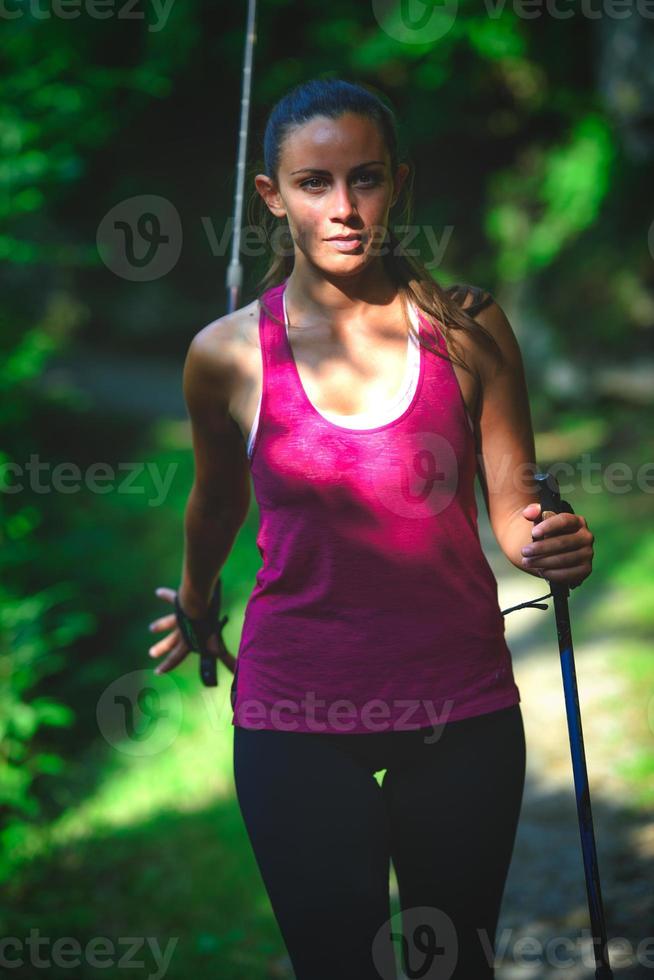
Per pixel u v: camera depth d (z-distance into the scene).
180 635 8.51
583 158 41.31
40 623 17.05
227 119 47.41
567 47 41.78
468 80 43.53
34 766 16.58
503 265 43.94
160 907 12.78
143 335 72.31
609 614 22.41
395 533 6.37
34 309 23.81
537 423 41.09
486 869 6.55
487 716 6.55
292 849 6.38
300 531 6.43
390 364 6.49
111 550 23.52
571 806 14.44
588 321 41.06
